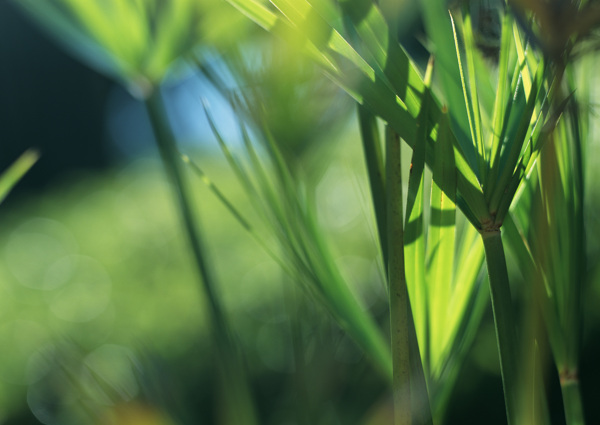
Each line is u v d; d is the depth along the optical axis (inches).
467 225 16.5
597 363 50.9
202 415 65.6
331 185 98.1
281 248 17.6
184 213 22.0
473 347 55.0
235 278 94.4
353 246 85.1
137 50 21.8
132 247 127.3
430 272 16.0
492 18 15.1
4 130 284.2
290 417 32.4
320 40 14.5
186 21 20.6
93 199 187.9
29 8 23.4
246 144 17.4
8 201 261.3
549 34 13.8
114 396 19.6
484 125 16.7
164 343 82.2
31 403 70.3
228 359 20.2
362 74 14.6
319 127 18.2
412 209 14.8
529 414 14.6
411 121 14.7
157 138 22.5
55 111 286.0
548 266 15.6
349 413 20.5
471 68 15.1
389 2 15.5
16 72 279.9
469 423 53.4
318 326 19.7
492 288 14.7
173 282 103.9
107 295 105.0
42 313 102.7
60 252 137.0
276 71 17.5
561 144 15.6
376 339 17.2
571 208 15.6
